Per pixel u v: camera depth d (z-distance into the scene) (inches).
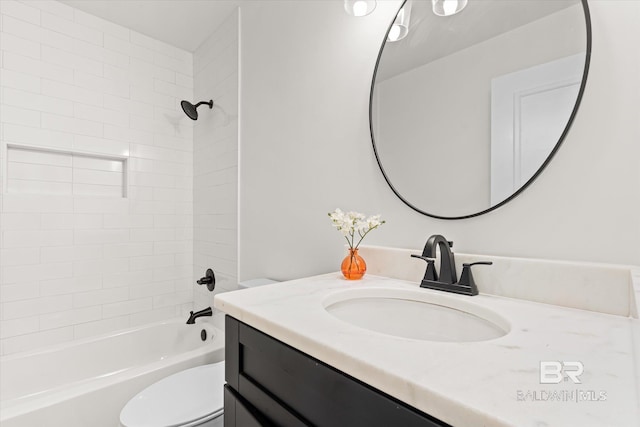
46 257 76.2
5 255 71.1
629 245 24.9
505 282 29.7
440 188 37.1
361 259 38.7
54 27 77.7
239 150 75.6
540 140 29.5
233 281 77.9
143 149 91.7
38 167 77.0
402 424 14.8
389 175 42.4
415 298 31.6
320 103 53.6
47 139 76.4
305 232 56.4
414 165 39.7
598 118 26.5
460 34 35.9
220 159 84.4
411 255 33.7
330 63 52.0
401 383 14.4
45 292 75.9
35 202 74.9
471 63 34.8
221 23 85.0
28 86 74.0
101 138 84.4
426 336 30.2
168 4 78.1
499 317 24.3
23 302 73.1
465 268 30.7
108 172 87.7
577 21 27.8
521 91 30.9
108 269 85.4
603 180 26.1
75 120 80.4
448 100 36.7
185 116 99.9
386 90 43.0
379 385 15.4
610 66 26.0
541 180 29.6
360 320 32.4
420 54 39.6
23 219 73.3
